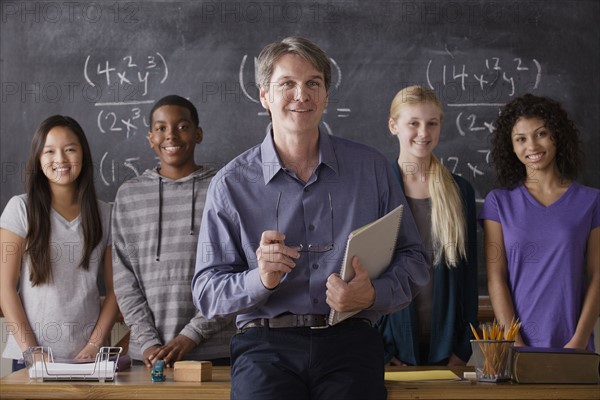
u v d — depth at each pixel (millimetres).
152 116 2680
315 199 1794
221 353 2461
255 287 1658
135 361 2488
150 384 1711
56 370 1756
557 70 3125
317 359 1660
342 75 3107
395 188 1852
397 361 2467
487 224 2598
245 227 1792
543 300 2480
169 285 2518
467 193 2611
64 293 2543
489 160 3100
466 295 2518
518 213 2557
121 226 2590
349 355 1674
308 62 1750
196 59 3117
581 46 3131
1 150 3100
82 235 2578
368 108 3104
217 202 1810
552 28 3131
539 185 2590
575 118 3119
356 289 1639
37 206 2543
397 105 2600
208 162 3104
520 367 1710
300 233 1784
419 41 3117
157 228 2564
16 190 3096
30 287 2545
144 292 2545
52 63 3125
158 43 3125
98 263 2611
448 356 2426
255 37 3117
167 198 2596
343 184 1809
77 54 3127
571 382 1705
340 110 3107
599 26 3131
